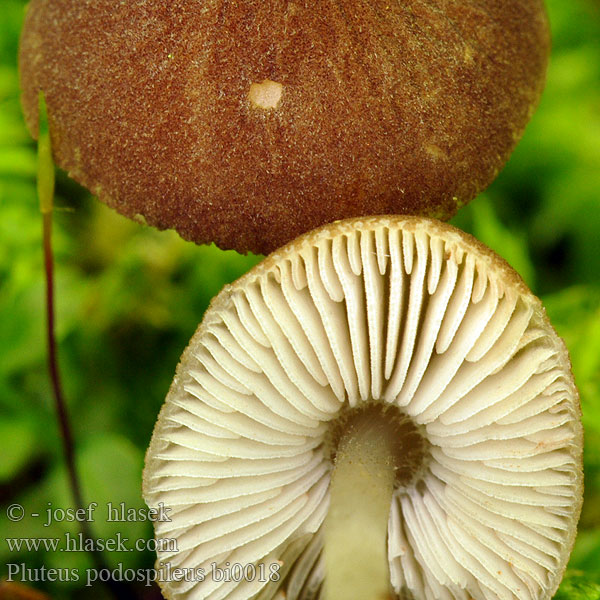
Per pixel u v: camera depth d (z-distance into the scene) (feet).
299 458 0.24
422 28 0.23
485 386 0.22
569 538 0.23
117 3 0.23
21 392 0.29
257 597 0.25
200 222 0.23
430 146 0.23
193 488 0.23
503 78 0.24
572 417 0.22
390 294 0.22
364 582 0.23
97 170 0.23
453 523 0.24
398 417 0.23
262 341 0.22
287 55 0.22
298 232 0.23
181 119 0.23
